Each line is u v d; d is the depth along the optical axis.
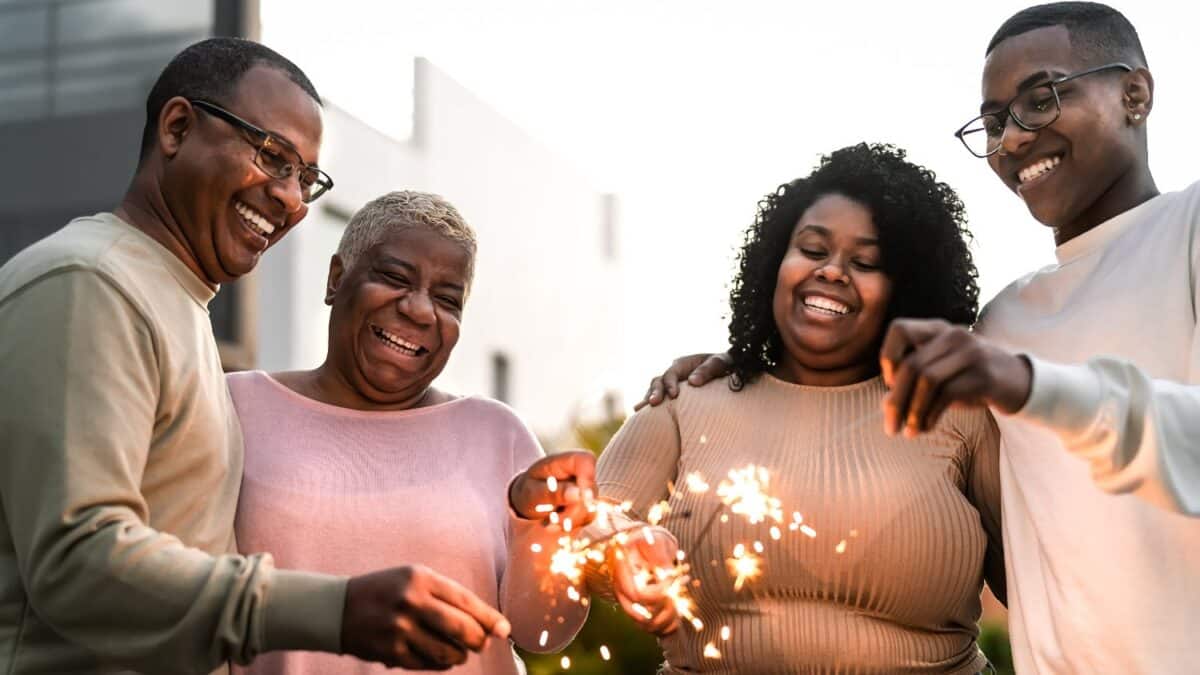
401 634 1.96
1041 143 2.63
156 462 2.22
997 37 2.74
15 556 2.15
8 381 2.07
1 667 2.12
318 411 2.76
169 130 2.40
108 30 5.95
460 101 15.02
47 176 5.83
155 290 2.29
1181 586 2.35
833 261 2.78
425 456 2.76
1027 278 2.82
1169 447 2.05
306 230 11.35
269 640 1.99
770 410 2.85
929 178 2.92
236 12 5.91
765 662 2.66
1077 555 2.45
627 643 5.64
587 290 18.94
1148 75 2.65
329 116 11.86
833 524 2.64
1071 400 1.98
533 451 2.91
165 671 2.00
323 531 2.60
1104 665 2.39
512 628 2.67
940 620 2.70
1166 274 2.46
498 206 16.19
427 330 2.73
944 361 1.89
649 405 2.97
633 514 2.84
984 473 2.78
